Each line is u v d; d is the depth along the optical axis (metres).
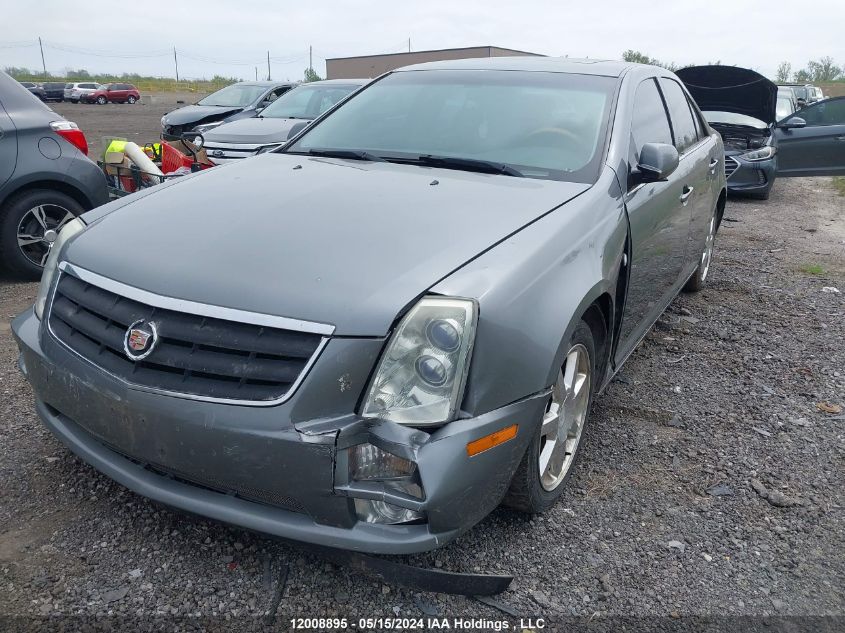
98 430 2.22
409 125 3.48
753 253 7.40
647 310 3.73
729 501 2.91
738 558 2.55
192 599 2.19
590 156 3.10
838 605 2.36
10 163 5.09
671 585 2.40
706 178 4.75
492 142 3.24
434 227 2.38
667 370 4.24
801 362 4.45
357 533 2.01
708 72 10.50
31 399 3.39
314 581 2.29
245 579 2.28
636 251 3.16
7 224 5.18
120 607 2.14
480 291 2.09
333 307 1.98
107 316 2.20
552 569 2.42
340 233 2.31
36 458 2.88
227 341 2.00
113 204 2.87
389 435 1.95
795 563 2.55
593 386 2.94
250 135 8.88
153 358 2.07
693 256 4.79
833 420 3.68
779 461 3.25
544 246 2.39
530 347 2.19
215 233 2.36
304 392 1.93
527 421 2.21
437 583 2.07
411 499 1.96
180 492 2.14
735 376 4.20
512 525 2.63
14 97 5.23
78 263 2.39
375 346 1.96
